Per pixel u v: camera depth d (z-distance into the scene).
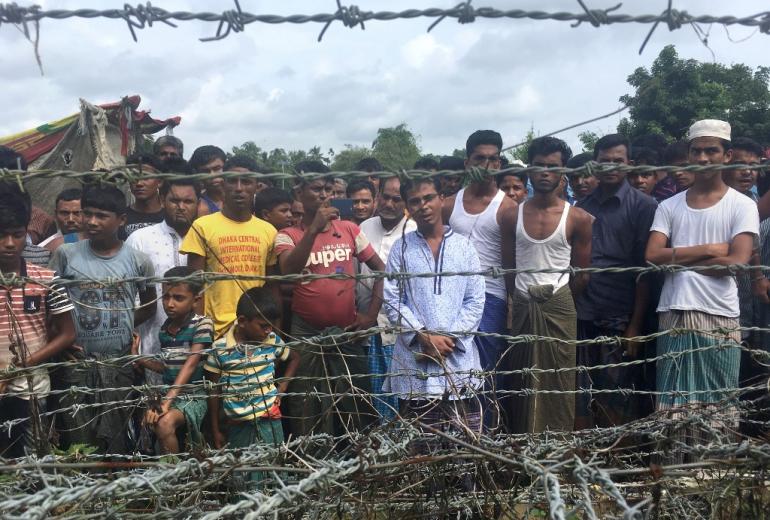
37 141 6.70
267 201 4.02
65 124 6.70
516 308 3.42
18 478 2.04
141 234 3.65
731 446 1.90
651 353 3.60
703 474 2.14
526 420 3.22
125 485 1.59
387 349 3.49
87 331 3.02
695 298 3.15
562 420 3.22
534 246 3.37
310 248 3.28
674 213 3.38
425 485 2.11
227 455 1.82
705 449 1.93
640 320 3.59
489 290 3.61
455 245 3.23
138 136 7.00
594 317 3.59
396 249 3.26
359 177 1.83
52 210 6.01
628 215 3.62
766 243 3.87
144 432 3.03
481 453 1.84
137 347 3.13
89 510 1.92
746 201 3.22
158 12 1.65
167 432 2.73
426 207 3.19
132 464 1.77
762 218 4.09
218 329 3.28
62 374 2.98
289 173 1.81
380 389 3.49
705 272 3.16
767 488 1.99
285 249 3.47
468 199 3.85
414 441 2.17
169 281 1.87
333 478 1.72
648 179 4.44
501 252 3.67
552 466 1.73
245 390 2.57
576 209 3.41
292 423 3.35
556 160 3.34
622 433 2.17
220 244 3.32
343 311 3.50
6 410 2.72
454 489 2.13
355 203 4.58
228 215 3.41
